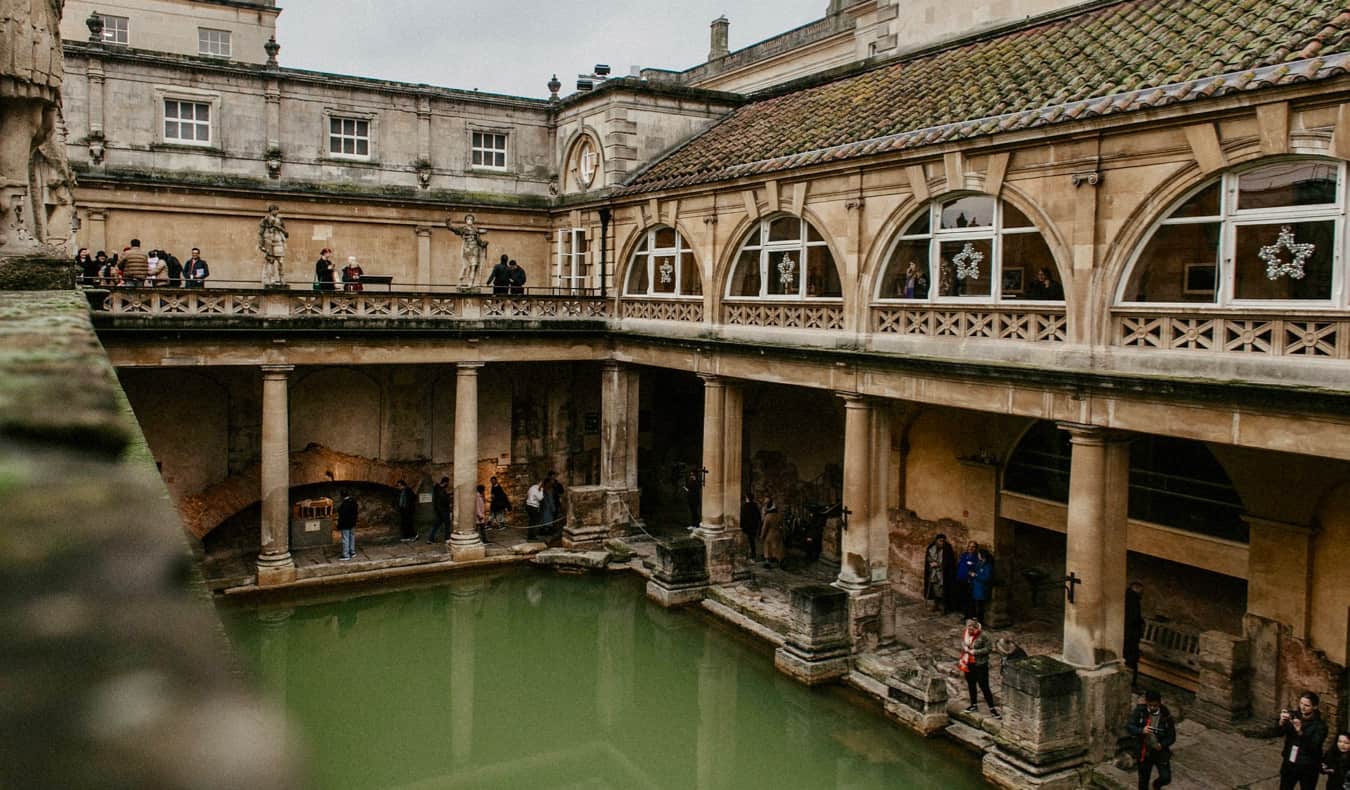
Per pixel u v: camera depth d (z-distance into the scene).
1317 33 13.10
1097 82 15.67
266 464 24.22
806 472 27.94
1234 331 13.33
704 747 17.56
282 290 23.78
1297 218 12.80
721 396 24.09
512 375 31.34
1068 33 19.19
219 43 40.19
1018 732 14.98
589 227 29.45
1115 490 15.33
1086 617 15.29
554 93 32.03
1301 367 12.55
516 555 27.39
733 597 23.08
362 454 29.48
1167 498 18.80
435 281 30.88
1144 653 18.77
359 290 26.12
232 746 1.25
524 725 18.81
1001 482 21.91
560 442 32.22
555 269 32.03
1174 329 14.10
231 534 27.56
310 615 23.42
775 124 24.91
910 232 18.56
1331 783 13.12
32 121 14.20
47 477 2.16
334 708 19.06
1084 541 15.25
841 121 21.72
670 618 23.16
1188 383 13.45
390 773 16.80
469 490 26.70
